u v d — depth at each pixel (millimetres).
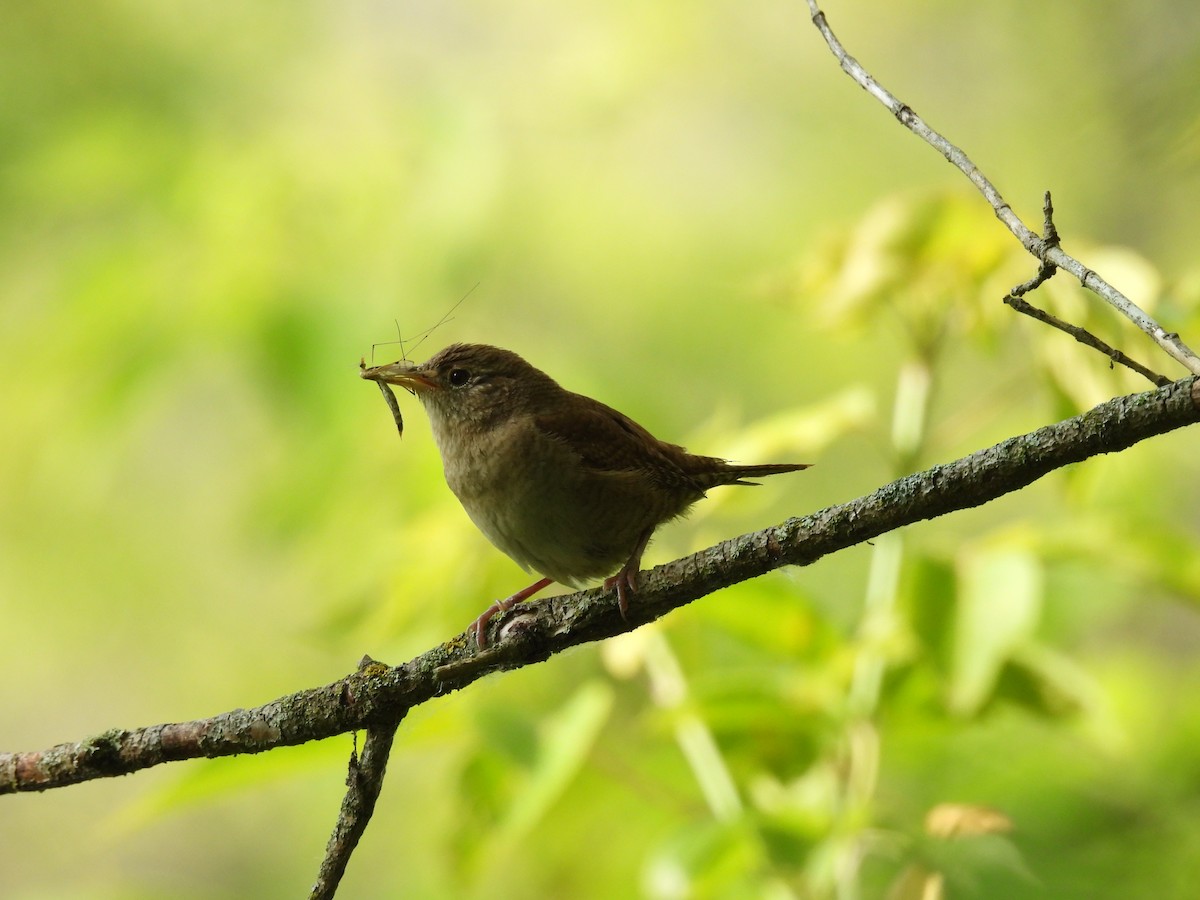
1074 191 16219
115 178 11133
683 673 7648
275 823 16797
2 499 13859
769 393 15953
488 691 8570
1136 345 6543
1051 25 17266
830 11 18297
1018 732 9023
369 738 5289
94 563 15844
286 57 13867
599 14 15430
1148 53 16188
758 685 6941
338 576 10422
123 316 10445
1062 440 4223
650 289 16328
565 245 16062
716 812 6613
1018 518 13625
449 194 10445
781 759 6949
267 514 10547
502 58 14633
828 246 7457
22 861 17172
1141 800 8547
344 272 10656
